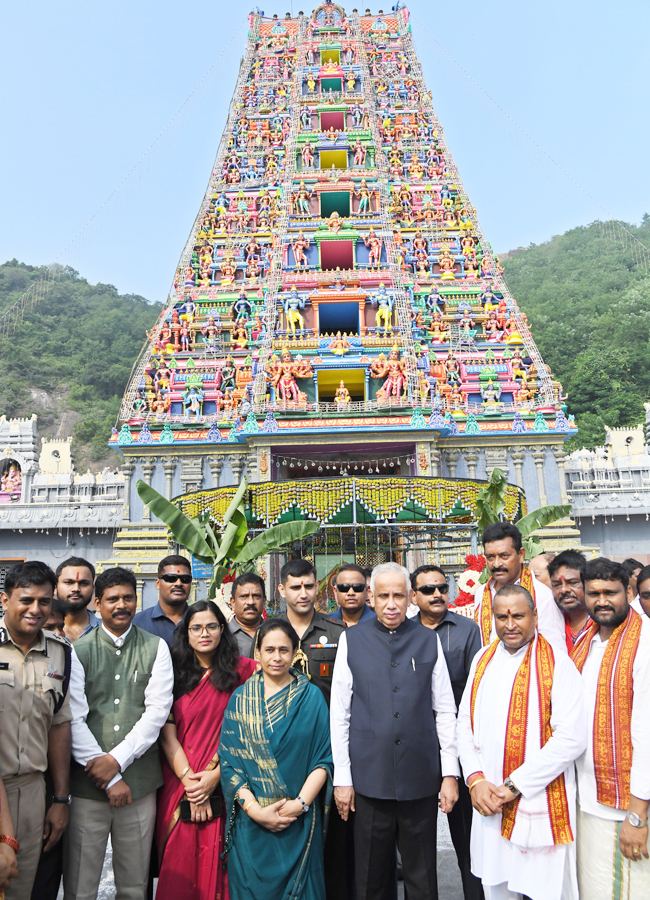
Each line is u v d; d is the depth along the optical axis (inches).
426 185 1593.3
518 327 1306.6
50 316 4702.3
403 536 960.9
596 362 3085.6
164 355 1275.8
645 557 1197.7
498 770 235.1
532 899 222.1
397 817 249.4
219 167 1716.3
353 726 256.5
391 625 265.9
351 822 267.9
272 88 1977.1
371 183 1455.5
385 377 1171.9
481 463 1129.4
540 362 1226.6
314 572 325.1
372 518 936.9
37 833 231.0
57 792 239.6
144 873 253.0
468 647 297.0
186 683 271.3
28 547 1244.5
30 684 233.1
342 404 1098.7
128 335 4665.4
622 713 229.1
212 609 274.2
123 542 1087.6
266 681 253.6
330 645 313.0
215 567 565.6
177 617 337.4
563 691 231.8
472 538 788.0
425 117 1835.6
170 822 256.4
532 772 225.0
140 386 1224.2
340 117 1664.6
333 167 1535.4
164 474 1123.9
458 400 1165.1
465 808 277.9
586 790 232.8
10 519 1229.7
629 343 3287.4
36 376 4205.2
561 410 1140.5
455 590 1026.1
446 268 1398.9
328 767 248.4
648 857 217.5
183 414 1187.3
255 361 1221.1
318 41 1924.2
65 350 4483.3
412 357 1173.1
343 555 1043.9
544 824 224.4
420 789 247.1
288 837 233.3
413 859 247.0
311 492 822.5
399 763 247.6
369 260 1342.3
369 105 1690.5
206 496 840.3
